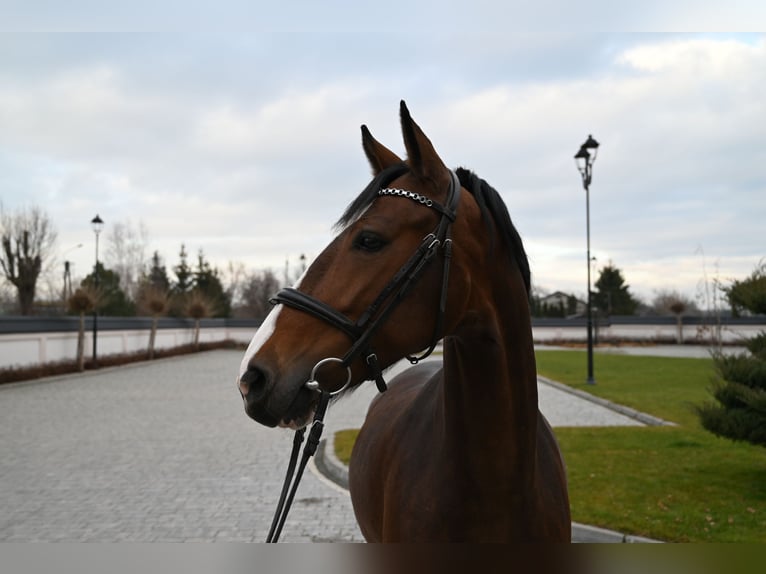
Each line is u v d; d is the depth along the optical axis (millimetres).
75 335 22422
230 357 30047
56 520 5668
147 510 5977
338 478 7246
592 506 5512
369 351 1661
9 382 17250
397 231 1720
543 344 38531
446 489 1891
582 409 12289
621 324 40750
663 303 46375
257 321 41188
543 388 16094
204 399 14234
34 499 6328
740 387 6281
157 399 14234
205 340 37344
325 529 5461
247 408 1571
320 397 1657
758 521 5066
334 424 11055
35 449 8797
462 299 1773
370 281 1685
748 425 6188
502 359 1850
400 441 2229
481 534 1859
